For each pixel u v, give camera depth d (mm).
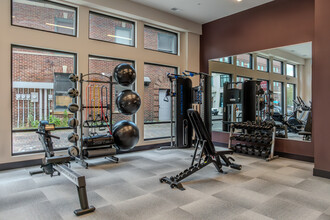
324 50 3811
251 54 5863
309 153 4891
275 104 5418
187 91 5781
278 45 5328
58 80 5062
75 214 2521
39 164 4574
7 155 4234
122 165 4609
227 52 6414
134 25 5910
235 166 4320
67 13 4965
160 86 6789
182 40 6875
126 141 4836
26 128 4711
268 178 3801
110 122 4992
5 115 4203
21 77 4652
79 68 5031
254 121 5824
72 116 5281
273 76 5434
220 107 6602
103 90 5793
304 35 4914
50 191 3213
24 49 4551
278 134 5375
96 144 4613
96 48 5250
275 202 2859
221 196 3049
